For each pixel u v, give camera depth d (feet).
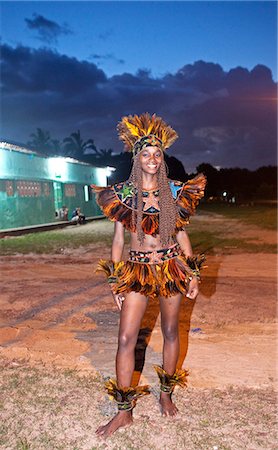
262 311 20.39
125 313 10.79
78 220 83.82
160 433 10.52
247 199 233.14
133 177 10.82
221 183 273.33
